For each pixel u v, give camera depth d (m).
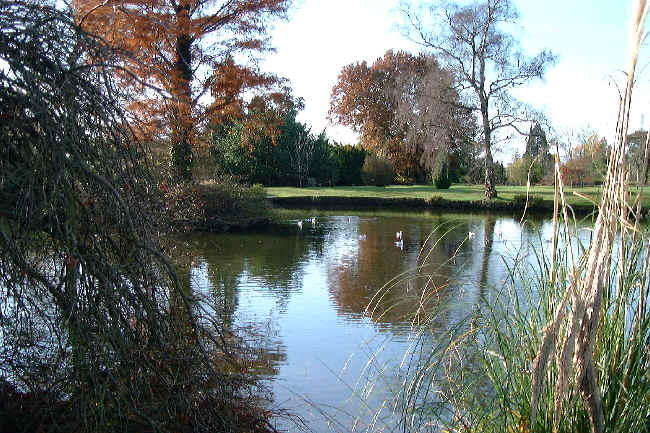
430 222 20.81
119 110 2.87
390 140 43.22
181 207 6.11
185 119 8.38
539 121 26.00
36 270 2.76
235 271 10.46
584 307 1.85
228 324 6.37
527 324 2.48
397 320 6.80
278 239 15.61
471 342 2.75
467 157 30.00
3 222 2.71
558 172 2.18
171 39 11.83
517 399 2.38
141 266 2.81
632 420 2.06
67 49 2.58
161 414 2.92
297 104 35.19
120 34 5.12
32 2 2.74
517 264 2.73
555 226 2.20
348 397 4.39
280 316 7.12
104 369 2.69
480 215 24.25
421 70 42.03
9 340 2.80
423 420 3.09
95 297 2.61
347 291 8.80
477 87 27.69
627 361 2.07
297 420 3.92
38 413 2.72
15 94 2.47
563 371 1.87
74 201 2.60
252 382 3.77
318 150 36.78
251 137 19.64
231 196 18.12
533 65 26.62
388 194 29.88
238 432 3.14
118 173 2.80
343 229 18.36
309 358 5.42
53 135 2.50
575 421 2.08
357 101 45.31
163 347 2.83
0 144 2.49
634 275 2.17
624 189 2.01
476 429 2.45
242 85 16.25
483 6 27.06
